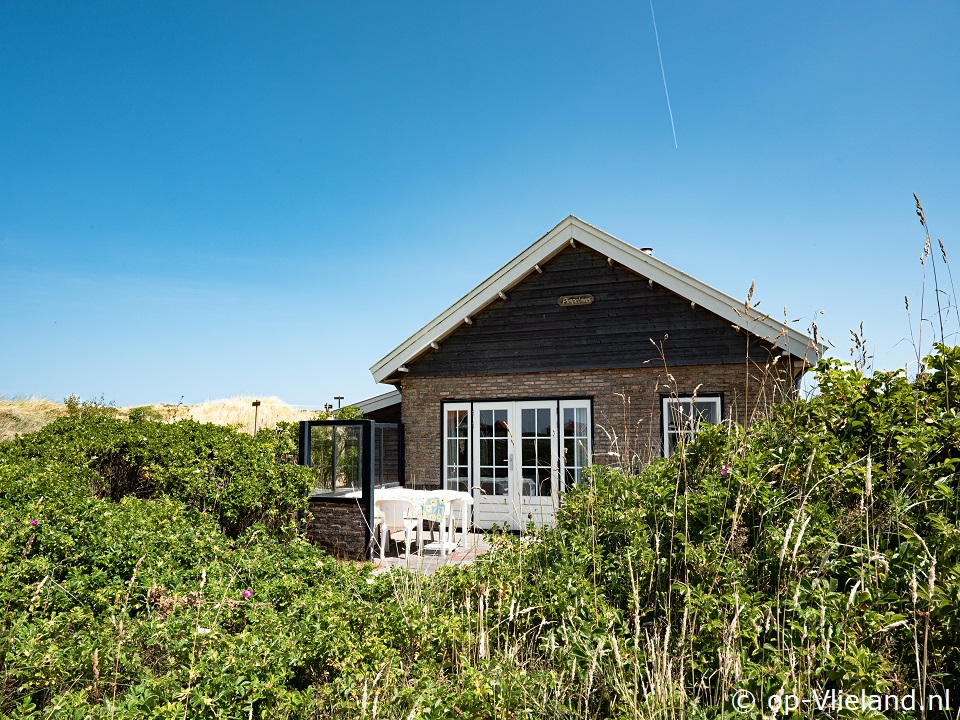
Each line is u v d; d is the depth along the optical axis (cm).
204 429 1041
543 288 1186
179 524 623
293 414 2975
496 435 1193
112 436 973
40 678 326
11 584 415
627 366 1109
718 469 435
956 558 281
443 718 294
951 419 363
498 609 388
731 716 263
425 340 1222
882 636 291
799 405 429
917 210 390
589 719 304
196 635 351
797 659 281
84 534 520
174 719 276
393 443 1246
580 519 473
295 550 626
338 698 319
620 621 344
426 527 1182
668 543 380
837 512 365
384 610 412
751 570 347
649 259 1079
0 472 633
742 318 996
